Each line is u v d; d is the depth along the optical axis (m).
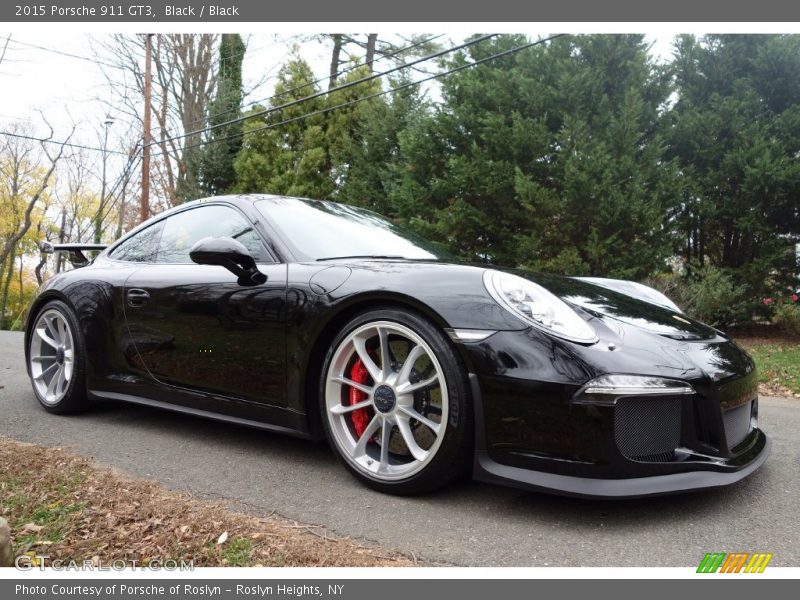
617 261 8.30
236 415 2.67
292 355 2.43
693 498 2.18
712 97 9.06
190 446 2.84
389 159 16.03
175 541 1.81
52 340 3.54
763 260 8.75
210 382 2.73
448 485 2.32
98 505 2.06
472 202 9.80
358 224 3.11
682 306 8.61
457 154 10.67
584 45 9.27
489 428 1.99
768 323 9.64
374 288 2.22
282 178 18.62
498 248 9.77
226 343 2.65
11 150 27.62
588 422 1.86
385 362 2.23
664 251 8.45
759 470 2.51
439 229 9.73
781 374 5.52
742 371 2.19
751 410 2.40
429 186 11.05
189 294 2.81
